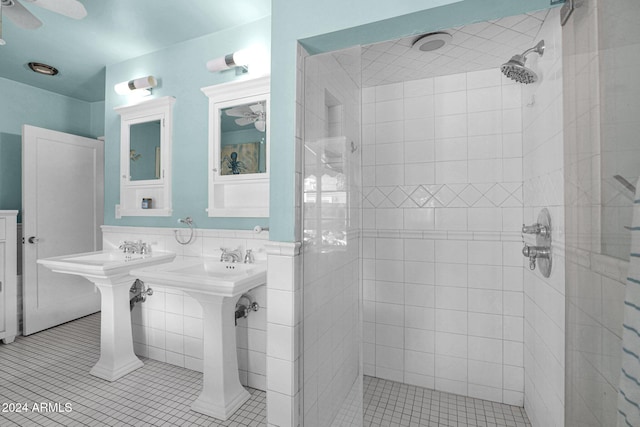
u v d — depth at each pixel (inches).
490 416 70.7
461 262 78.8
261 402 75.3
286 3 55.7
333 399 54.8
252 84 82.6
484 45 66.3
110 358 85.3
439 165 81.0
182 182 94.3
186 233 93.0
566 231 38.7
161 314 93.6
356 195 56.1
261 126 83.1
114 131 107.5
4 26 87.2
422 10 45.9
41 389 78.9
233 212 86.0
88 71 114.3
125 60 105.3
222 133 88.0
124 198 104.0
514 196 74.3
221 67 84.6
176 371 88.4
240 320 82.0
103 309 86.6
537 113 62.1
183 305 90.3
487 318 76.7
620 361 26.7
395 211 84.9
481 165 77.3
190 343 89.5
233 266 80.6
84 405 72.6
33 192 113.0
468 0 43.5
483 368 77.0
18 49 99.7
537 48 55.9
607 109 29.2
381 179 86.4
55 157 119.6
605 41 29.5
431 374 81.6
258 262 82.6
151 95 100.1
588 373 32.9
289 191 55.7
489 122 76.6
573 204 36.7
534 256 58.2
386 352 86.0
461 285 78.8
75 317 127.6
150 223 100.1
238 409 72.4
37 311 114.7
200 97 92.1
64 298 123.7
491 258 76.3
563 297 49.4
